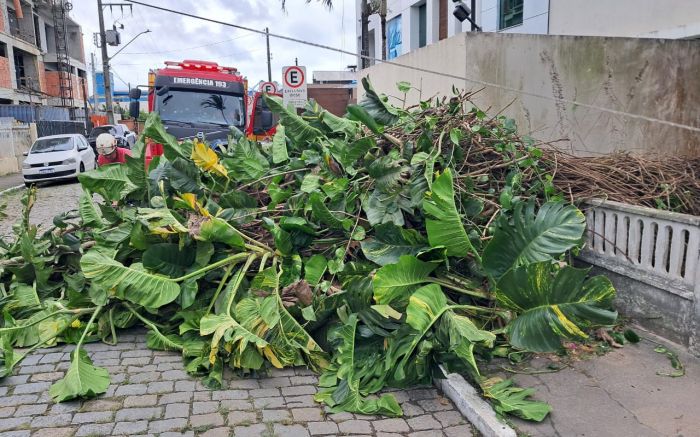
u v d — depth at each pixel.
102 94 63.94
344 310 4.23
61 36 42.34
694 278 4.00
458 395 3.64
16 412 3.53
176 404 3.66
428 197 4.39
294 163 5.70
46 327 4.55
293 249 4.87
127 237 5.01
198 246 4.71
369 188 5.08
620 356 4.14
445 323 3.77
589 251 5.03
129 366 4.24
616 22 10.88
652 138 8.59
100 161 11.95
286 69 12.27
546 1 12.69
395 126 5.66
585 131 8.26
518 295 3.68
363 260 4.81
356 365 3.94
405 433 3.36
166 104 13.44
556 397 3.62
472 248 4.12
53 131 28.89
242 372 4.12
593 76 8.20
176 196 5.61
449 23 18.44
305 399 3.78
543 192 5.24
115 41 28.67
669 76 8.52
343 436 3.31
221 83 13.77
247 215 5.11
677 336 4.20
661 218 4.23
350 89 23.64
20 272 5.21
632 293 4.59
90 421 3.43
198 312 4.59
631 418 3.36
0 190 16.12
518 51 7.81
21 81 34.59
